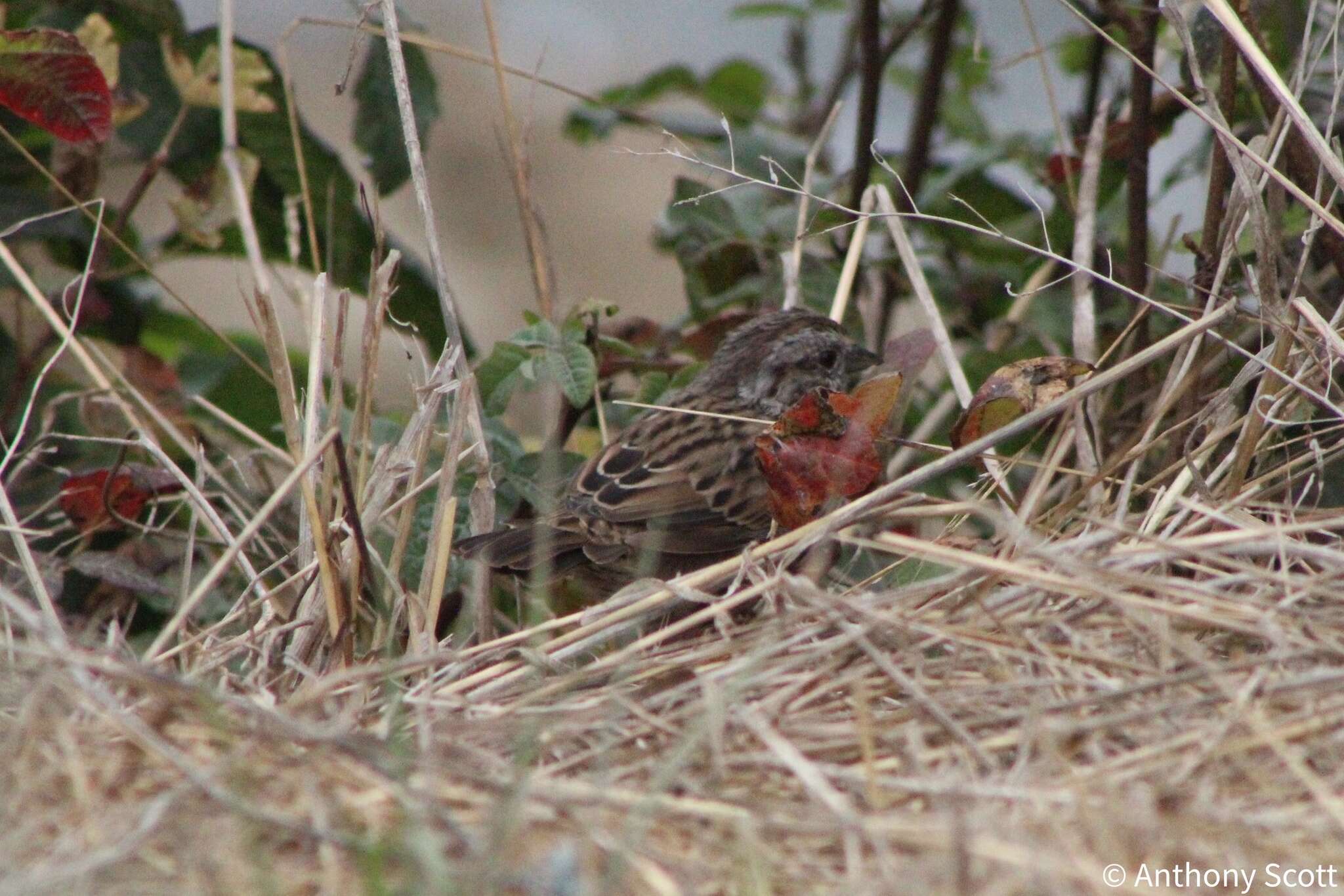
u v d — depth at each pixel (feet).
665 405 34.53
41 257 40.65
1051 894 16.05
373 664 25.22
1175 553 23.15
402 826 17.65
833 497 27.78
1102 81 40.96
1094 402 32.94
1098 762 19.21
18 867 17.49
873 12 37.32
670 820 18.37
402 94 30.94
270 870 16.81
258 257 28.48
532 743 18.75
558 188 67.56
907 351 33.35
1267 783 18.66
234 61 33.88
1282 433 30.04
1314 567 25.62
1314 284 33.76
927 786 18.17
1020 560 24.18
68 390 36.68
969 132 43.83
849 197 38.55
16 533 27.12
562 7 70.28
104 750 19.95
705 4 70.33
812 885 17.39
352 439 29.60
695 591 25.21
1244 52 27.48
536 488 32.50
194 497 29.81
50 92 31.60
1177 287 35.35
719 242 37.42
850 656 22.40
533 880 16.52
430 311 39.40
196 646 27.14
